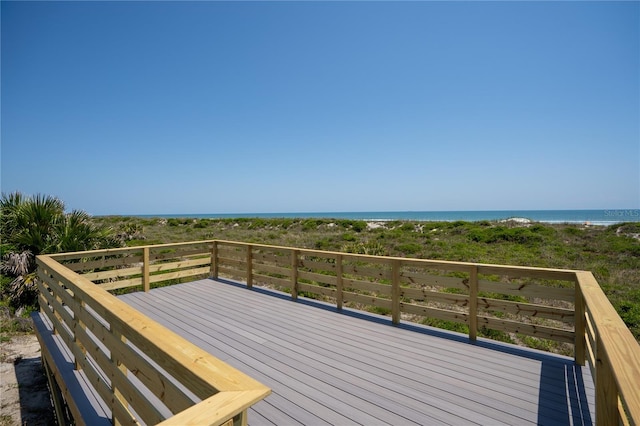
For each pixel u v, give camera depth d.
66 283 2.87
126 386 1.72
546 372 2.82
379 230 20.09
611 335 1.45
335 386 2.60
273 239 16.86
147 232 20.11
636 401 0.90
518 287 3.29
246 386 1.01
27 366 4.59
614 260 9.63
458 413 2.22
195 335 3.73
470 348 3.35
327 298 6.63
